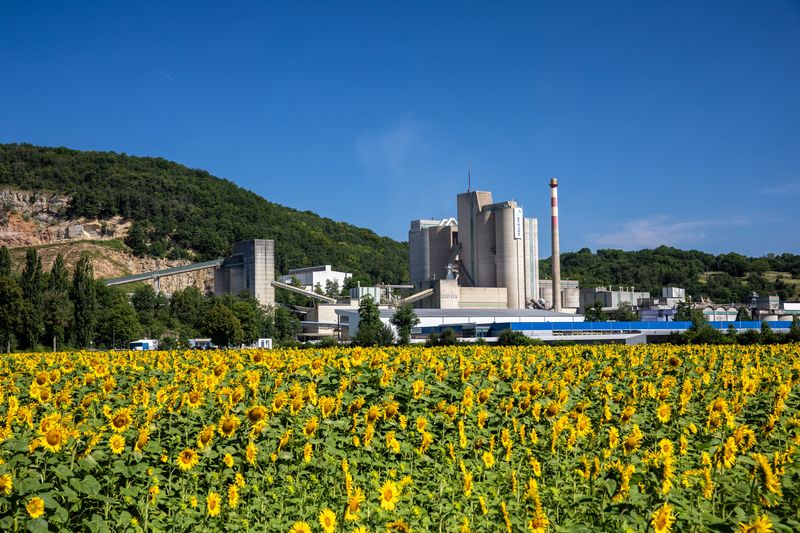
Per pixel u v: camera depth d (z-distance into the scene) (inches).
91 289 4815.5
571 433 580.1
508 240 7377.0
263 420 584.4
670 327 5236.2
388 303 7042.3
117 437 514.6
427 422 660.1
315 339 7170.3
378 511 470.0
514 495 508.7
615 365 1080.2
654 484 462.3
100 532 442.3
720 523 420.8
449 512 479.8
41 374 749.3
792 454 550.9
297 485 530.6
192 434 617.0
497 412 711.1
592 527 450.3
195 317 6939.0
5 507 438.6
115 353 1509.6
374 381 789.2
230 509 495.5
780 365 1059.3
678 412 689.6
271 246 7711.6
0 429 526.6
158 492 499.8
